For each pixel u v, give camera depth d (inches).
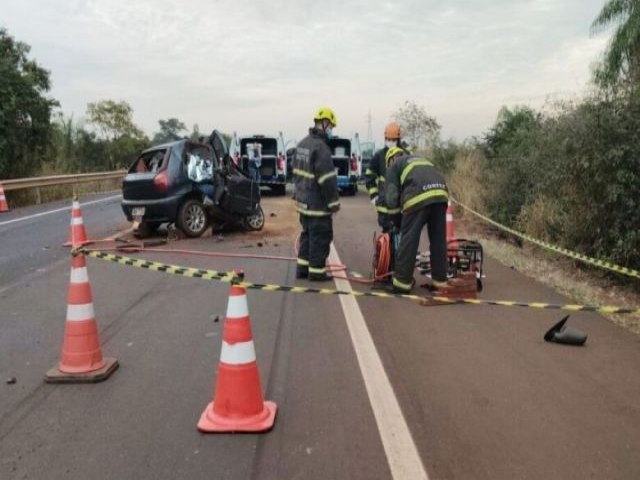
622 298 309.1
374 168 320.8
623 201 321.1
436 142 859.4
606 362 200.1
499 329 236.2
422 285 309.0
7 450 143.2
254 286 182.2
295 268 356.8
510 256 402.0
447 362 199.0
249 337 154.9
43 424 156.2
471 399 169.6
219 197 466.3
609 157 320.2
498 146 684.1
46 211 677.3
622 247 326.6
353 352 208.5
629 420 157.4
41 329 238.5
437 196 271.3
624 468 134.0
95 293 294.2
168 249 419.8
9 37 960.9
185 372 191.2
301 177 311.1
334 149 924.0
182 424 155.5
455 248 302.4
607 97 348.2
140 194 454.0
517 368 193.9
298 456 139.1
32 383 183.5
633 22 464.4
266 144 911.7
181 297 286.7
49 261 379.2
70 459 138.8
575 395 173.0
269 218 609.3
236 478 130.2
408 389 176.6
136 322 246.2
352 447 142.9
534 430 151.4
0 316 257.8
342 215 649.6
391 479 129.5
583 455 139.5
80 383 182.7
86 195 943.0
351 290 299.7
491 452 140.7
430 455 139.2
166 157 458.6
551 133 426.0
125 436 149.3
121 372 191.6
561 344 217.8
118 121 1577.3
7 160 852.0
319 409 163.2
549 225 415.8
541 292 300.8
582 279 347.6
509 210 505.7
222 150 474.3
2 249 423.8
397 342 219.6
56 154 1047.6
